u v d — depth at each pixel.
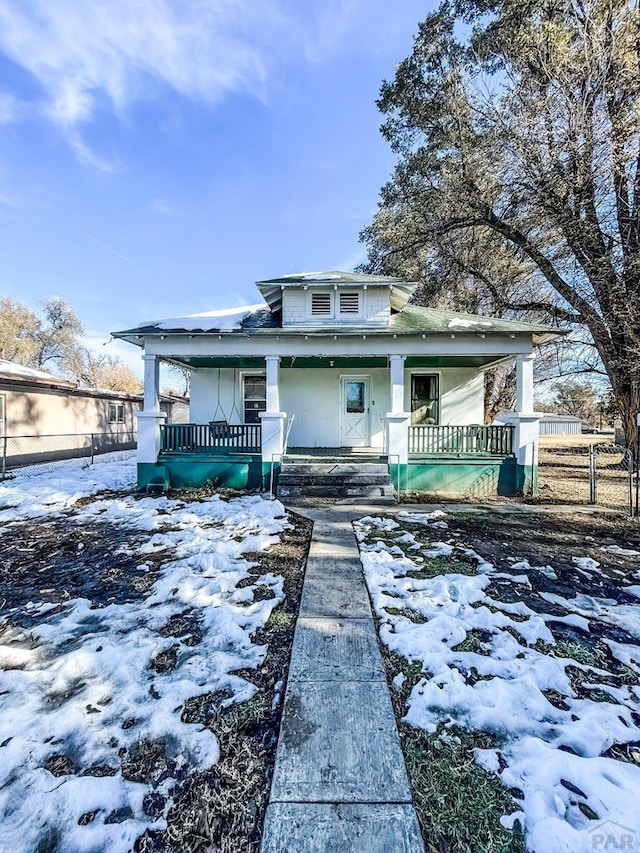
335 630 3.19
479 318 10.02
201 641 3.09
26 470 12.25
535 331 8.46
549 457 15.88
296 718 2.26
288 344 8.90
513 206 11.98
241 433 9.63
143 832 1.67
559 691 2.53
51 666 2.78
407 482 8.81
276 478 8.89
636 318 10.60
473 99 12.26
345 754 2.02
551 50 10.21
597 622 3.35
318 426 11.45
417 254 15.19
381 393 11.40
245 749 2.09
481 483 8.77
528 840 1.62
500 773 1.93
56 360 38.38
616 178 10.57
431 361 10.60
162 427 9.46
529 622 3.31
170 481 9.21
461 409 11.33
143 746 2.10
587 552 5.00
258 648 2.99
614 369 11.84
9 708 2.36
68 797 1.79
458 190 12.73
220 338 8.93
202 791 1.85
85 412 18.11
